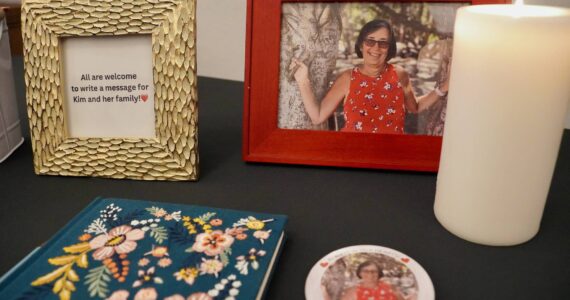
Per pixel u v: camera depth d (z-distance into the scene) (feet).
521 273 1.28
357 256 1.26
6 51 1.83
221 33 2.94
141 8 1.60
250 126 1.81
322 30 1.72
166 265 1.19
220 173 1.79
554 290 1.22
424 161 1.77
